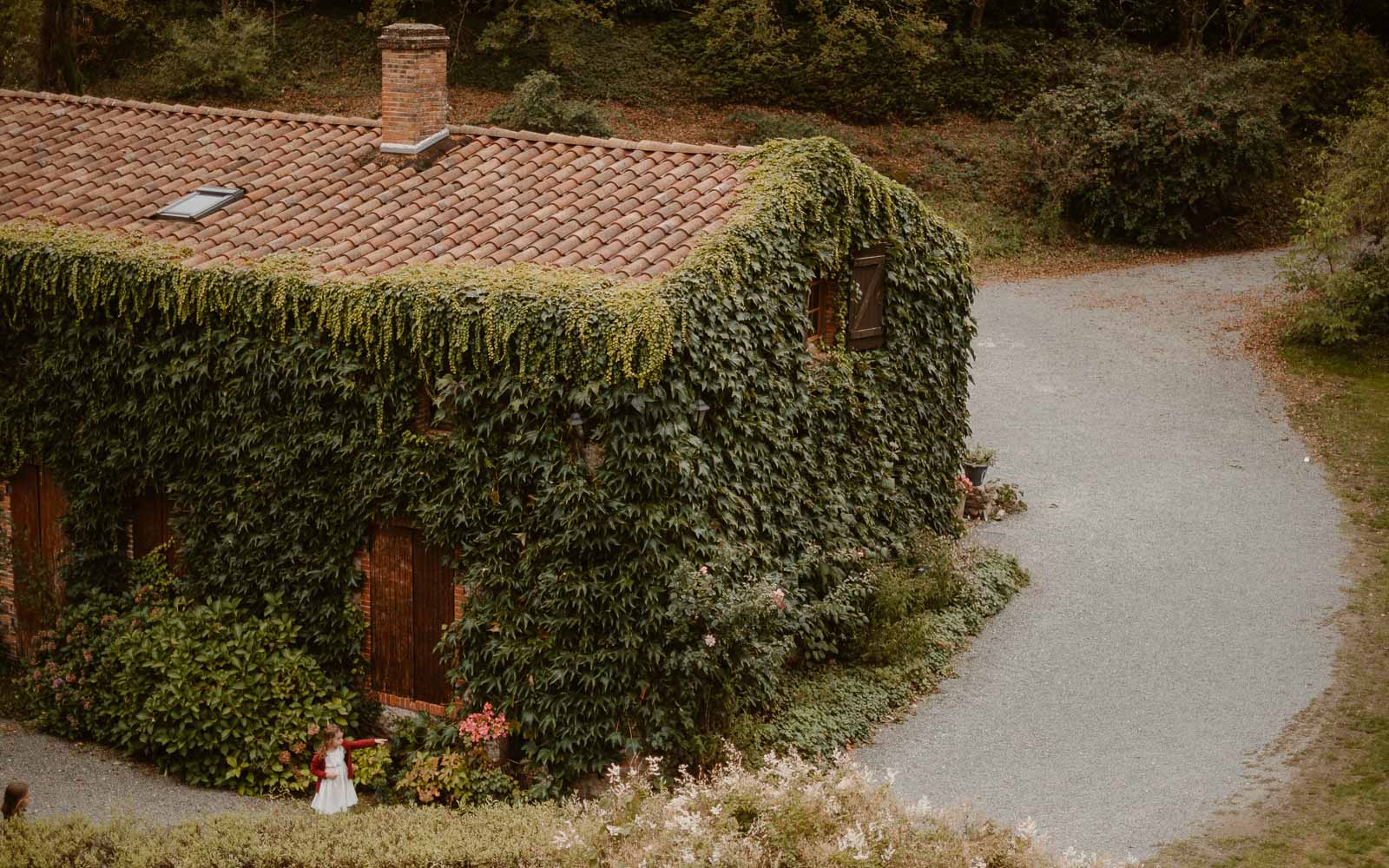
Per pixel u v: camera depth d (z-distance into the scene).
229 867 9.16
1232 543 17.27
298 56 34.69
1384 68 36.44
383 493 12.34
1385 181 23.47
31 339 13.78
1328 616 15.11
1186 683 13.72
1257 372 23.67
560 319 11.13
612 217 13.31
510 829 9.77
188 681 12.44
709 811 7.95
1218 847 10.59
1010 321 26.67
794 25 36.69
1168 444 20.80
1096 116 31.28
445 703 12.61
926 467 16.56
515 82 33.97
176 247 13.23
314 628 12.92
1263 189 34.75
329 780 11.56
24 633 14.55
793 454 13.80
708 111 34.16
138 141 16.27
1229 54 37.22
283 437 12.69
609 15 35.94
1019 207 32.59
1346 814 10.96
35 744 12.91
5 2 29.47
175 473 13.31
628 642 11.41
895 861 7.70
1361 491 18.72
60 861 9.11
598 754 11.58
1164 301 27.88
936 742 12.68
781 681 13.12
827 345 14.70
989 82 35.94
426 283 11.73
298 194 14.53
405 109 14.87
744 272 12.38
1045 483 19.41
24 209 14.71
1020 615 15.48
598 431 11.30
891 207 15.06
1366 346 24.14
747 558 12.59
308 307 12.30
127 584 13.84
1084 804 11.47
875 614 14.37
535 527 11.63
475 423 11.75
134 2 35.44
